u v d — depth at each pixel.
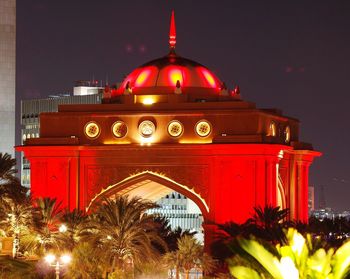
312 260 29.97
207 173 80.44
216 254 75.88
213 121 80.81
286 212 77.69
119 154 82.44
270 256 29.58
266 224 75.06
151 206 75.75
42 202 79.62
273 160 79.88
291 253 30.06
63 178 82.94
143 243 73.75
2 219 78.00
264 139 79.50
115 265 72.81
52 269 70.06
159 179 81.50
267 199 79.06
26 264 73.31
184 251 76.62
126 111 82.88
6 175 78.69
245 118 80.19
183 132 81.50
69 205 82.75
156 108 82.69
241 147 79.00
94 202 82.69
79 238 74.75
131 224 73.56
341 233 109.12
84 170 83.06
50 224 79.62
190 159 80.81
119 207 73.81
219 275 73.56
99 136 83.31
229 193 79.56
